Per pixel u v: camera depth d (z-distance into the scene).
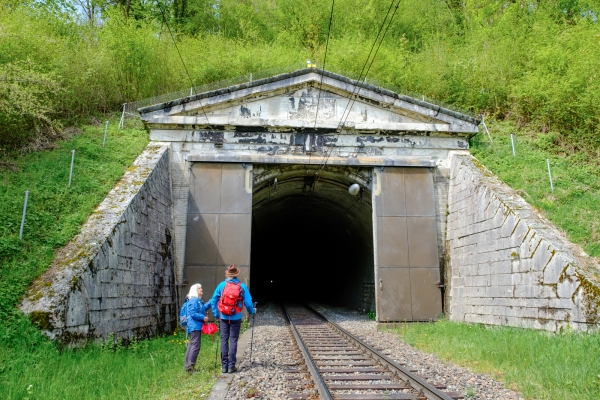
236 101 16.31
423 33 31.38
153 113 15.75
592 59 17.44
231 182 15.56
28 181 12.05
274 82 16.27
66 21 22.86
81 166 13.59
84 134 17.41
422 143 16.75
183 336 12.57
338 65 24.52
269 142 16.11
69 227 10.09
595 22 21.58
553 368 6.98
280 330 14.35
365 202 18.86
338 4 31.53
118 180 13.03
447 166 16.67
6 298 7.76
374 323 16.98
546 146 17.91
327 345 11.04
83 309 8.50
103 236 9.81
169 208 14.99
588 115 17.06
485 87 21.98
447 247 15.96
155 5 30.33
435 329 13.14
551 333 9.80
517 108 20.25
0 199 10.61
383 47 25.44
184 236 15.14
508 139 18.47
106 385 6.29
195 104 15.94
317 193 21.03
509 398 6.15
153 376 6.99
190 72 23.80
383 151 16.56
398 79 23.45
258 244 33.94
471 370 7.91
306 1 31.41
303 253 38.28
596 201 13.22
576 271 9.41
